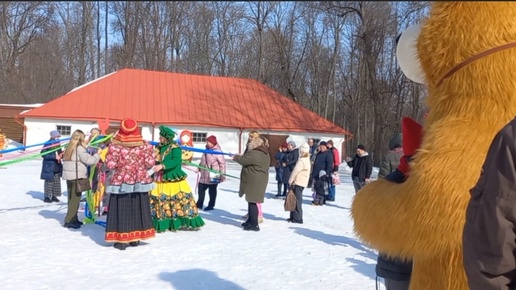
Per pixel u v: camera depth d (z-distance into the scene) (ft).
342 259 22.20
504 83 7.07
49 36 148.87
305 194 52.21
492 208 5.18
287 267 20.36
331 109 148.25
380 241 7.91
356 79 137.90
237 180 63.05
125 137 22.85
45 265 19.34
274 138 101.40
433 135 7.47
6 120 113.09
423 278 7.56
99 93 98.53
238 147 99.96
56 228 26.76
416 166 7.49
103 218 30.07
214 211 35.60
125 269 19.26
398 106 104.78
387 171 22.88
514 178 5.10
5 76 147.02
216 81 108.68
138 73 104.78
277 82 147.43
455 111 7.40
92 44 147.64
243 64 152.46
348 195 52.60
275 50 144.05
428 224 7.16
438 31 7.57
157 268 19.52
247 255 22.25
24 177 54.29
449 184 7.02
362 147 38.88
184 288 16.96
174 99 101.40
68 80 151.33
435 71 7.70
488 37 7.13
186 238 25.52
